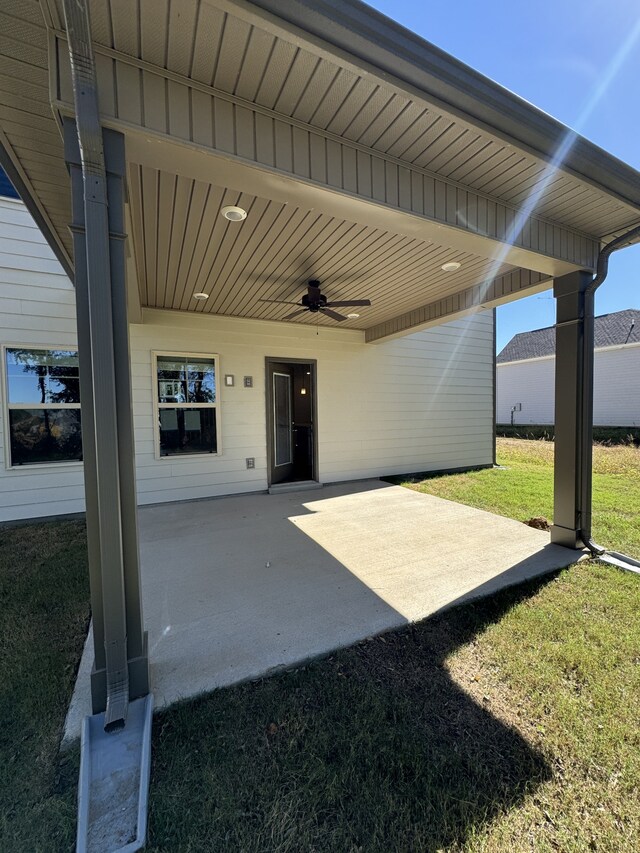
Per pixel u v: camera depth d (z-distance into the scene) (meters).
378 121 1.83
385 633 2.13
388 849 1.09
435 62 1.57
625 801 1.22
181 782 1.28
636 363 13.75
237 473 5.64
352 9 1.37
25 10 1.31
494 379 8.28
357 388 6.63
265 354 5.81
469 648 2.00
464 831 1.14
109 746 1.38
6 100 1.62
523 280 3.88
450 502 5.21
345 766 1.34
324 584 2.76
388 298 4.84
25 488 4.40
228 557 3.31
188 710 1.58
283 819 1.17
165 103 1.53
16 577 2.92
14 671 1.85
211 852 1.08
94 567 1.50
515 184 2.37
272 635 2.11
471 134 1.92
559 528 3.45
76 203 1.43
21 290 4.34
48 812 1.19
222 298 4.67
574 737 1.46
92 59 1.31
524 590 2.62
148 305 4.93
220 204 2.55
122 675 1.47
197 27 1.33
